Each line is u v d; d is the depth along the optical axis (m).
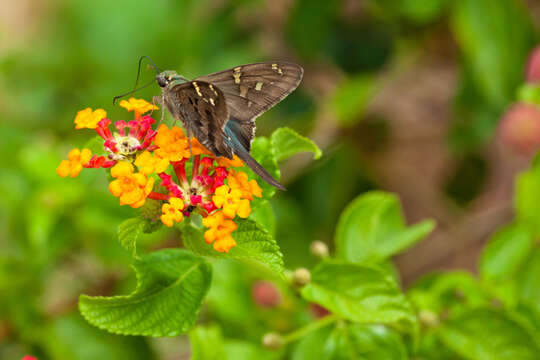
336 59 0.54
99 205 0.47
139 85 0.54
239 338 0.45
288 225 0.52
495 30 0.49
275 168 0.39
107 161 0.38
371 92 0.52
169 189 0.38
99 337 0.47
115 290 0.49
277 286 0.45
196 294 0.39
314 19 0.51
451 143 0.55
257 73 0.39
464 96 0.53
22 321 0.47
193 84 0.38
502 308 0.41
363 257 0.43
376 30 0.54
